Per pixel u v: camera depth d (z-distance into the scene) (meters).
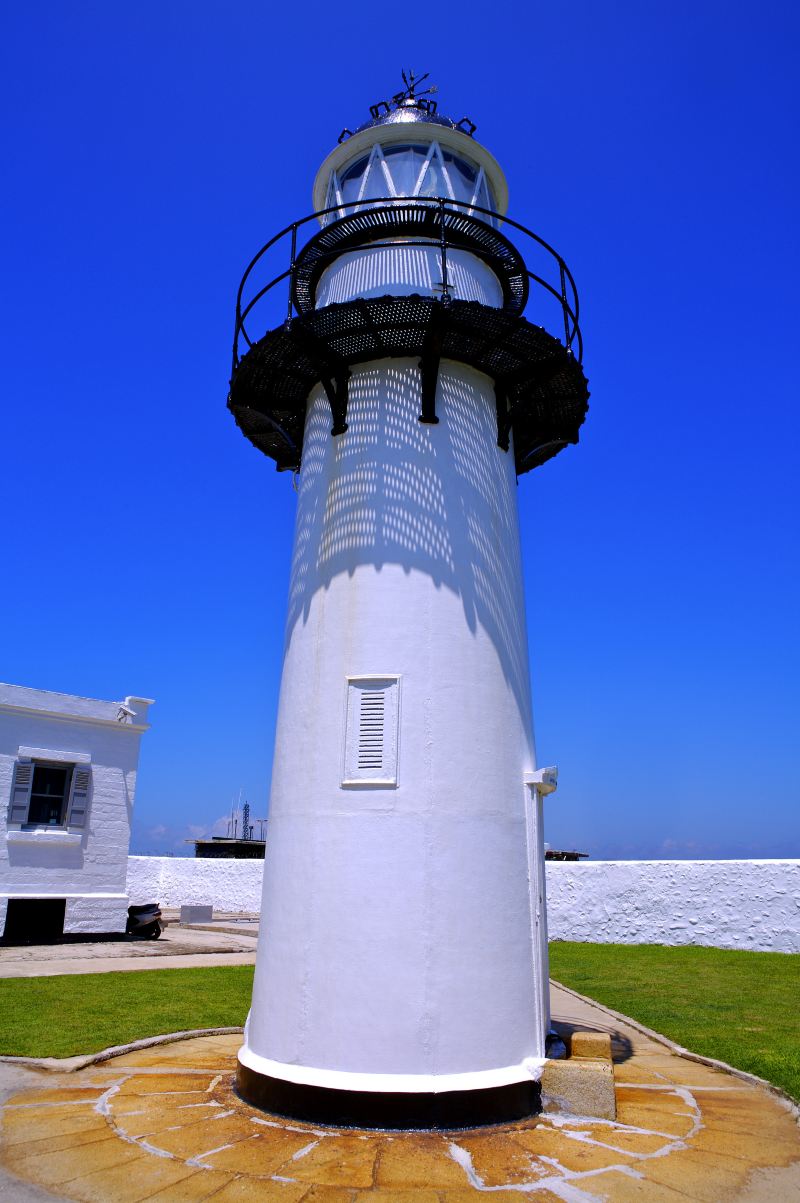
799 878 18.36
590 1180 5.45
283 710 8.14
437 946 6.77
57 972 15.04
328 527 8.22
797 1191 5.37
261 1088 6.80
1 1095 7.24
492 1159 5.77
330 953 6.86
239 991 13.41
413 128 9.95
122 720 22.31
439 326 7.89
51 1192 5.21
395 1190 5.25
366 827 7.06
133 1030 9.93
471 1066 6.60
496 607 8.04
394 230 9.38
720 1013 11.48
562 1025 10.88
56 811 21.20
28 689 20.72
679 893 19.75
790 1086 7.73
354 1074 6.51
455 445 8.26
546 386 9.08
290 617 8.45
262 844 41.12
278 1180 5.38
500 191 10.81
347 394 8.56
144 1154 5.82
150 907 22.17
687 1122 6.72
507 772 7.61
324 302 9.70
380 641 7.55
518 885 7.39
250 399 9.35
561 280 9.13
